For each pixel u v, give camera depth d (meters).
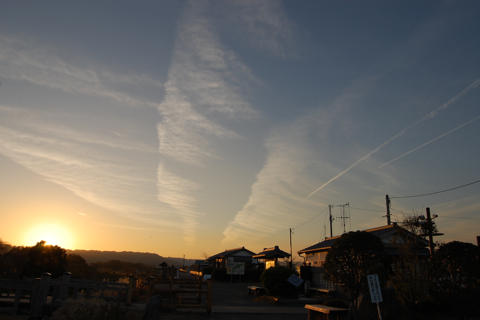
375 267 13.31
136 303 15.69
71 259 40.12
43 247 24.98
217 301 21.52
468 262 10.41
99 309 12.15
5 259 29.80
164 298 19.64
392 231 21.47
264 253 41.25
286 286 22.14
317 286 27.44
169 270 39.25
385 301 12.66
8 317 13.09
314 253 30.28
